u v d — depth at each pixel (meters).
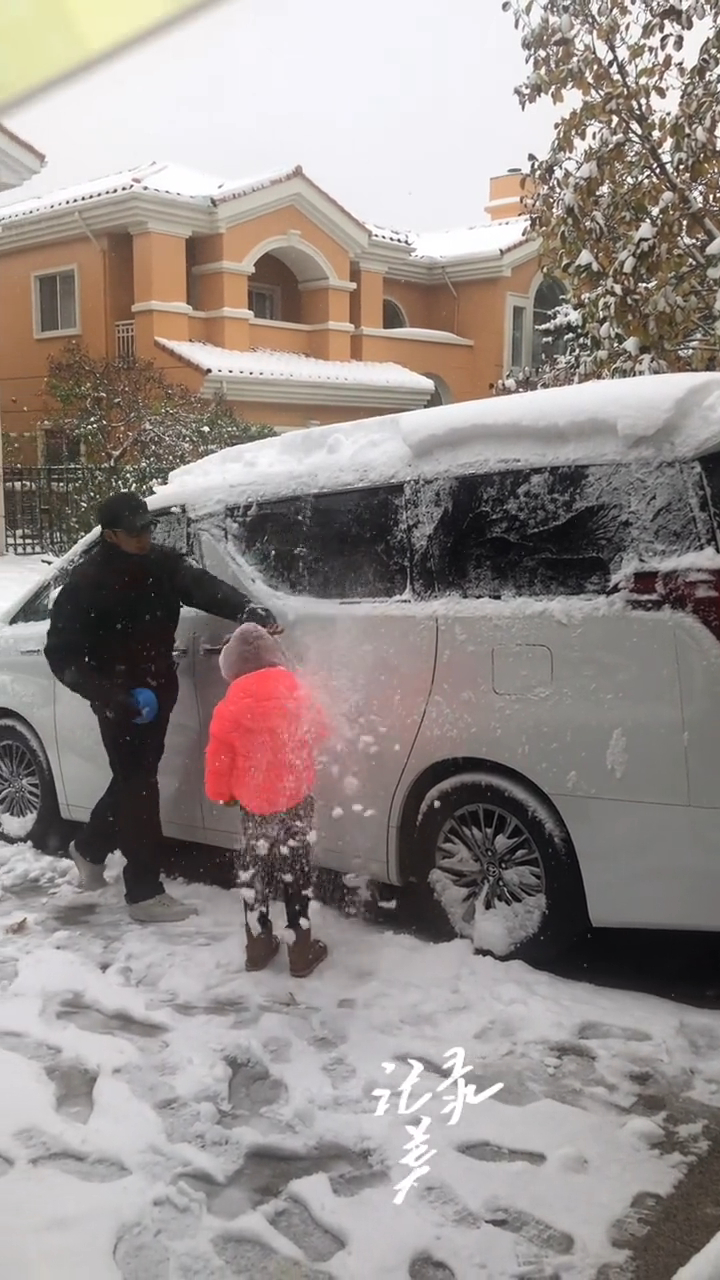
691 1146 2.96
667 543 3.65
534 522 3.95
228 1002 3.84
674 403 3.68
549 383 10.82
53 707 5.57
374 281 24.62
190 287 21.81
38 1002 3.87
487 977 3.89
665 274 7.09
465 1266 2.51
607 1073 3.29
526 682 3.84
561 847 3.83
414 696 4.13
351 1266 2.53
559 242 7.70
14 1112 3.16
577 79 7.44
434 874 4.20
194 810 4.94
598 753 3.68
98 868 5.01
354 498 4.46
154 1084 3.29
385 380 22.83
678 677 3.53
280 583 4.64
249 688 3.98
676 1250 2.56
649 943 4.30
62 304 21.98
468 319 26.89
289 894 3.97
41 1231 2.63
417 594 4.21
